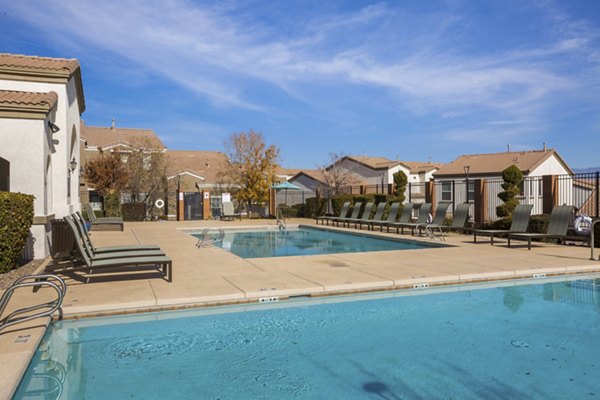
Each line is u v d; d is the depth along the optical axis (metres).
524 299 6.97
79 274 8.20
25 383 3.94
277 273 8.22
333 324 5.68
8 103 10.26
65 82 13.84
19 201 8.90
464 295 7.23
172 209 36.69
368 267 8.89
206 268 8.80
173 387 3.88
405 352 4.70
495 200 27.83
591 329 5.45
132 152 35.06
